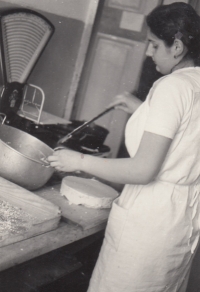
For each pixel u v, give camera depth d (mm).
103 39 2961
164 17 1284
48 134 2133
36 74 2537
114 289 1424
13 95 2057
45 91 2676
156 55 1365
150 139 1217
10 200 1395
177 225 1393
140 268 1395
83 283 1689
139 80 2896
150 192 1384
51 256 1542
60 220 1521
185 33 1285
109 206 1729
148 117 1244
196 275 2281
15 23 1994
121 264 1406
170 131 1219
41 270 1433
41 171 1598
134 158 1245
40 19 2131
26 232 1255
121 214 1411
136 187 1423
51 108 2791
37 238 1319
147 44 2861
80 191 1686
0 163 1559
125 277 1407
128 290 1416
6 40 1981
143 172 1227
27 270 1399
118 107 1859
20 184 1590
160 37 1312
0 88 2105
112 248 1430
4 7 2035
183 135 1316
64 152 1374
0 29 1896
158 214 1371
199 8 2652
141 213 1381
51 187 1800
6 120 2039
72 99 2945
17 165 1545
